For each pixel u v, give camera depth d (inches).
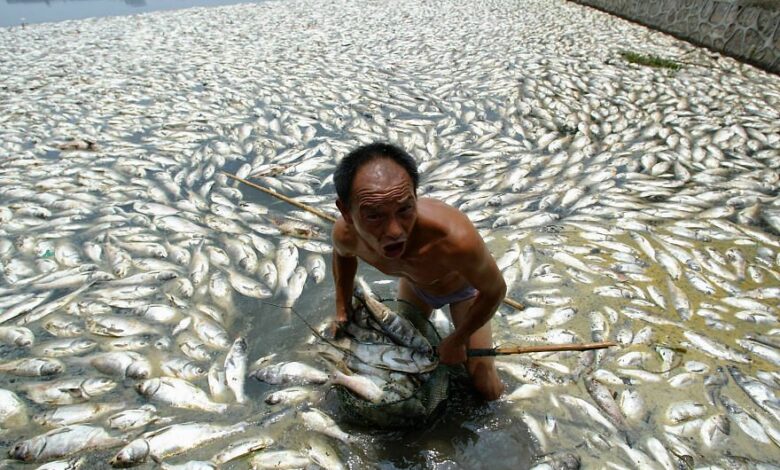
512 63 341.1
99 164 210.8
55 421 98.7
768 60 309.3
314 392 102.8
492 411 97.6
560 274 138.4
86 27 533.3
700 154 208.1
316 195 187.9
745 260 142.8
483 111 263.3
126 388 106.4
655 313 123.8
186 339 118.5
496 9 550.9
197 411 100.6
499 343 114.9
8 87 315.9
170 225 165.2
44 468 89.3
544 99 273.4
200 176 201.2
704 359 109.7
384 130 244.7
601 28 437.1
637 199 176.7
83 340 118.5
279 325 122.9
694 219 163.2
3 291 135.6
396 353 95.2
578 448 91.1
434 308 104.7
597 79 302.4
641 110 255.6
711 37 357.1
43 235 160.1
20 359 113.0
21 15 757.3
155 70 350.9
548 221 164.7
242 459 90.2
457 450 90.9
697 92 276.8
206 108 276.8
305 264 146.2
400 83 313.9
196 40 450.0
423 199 78.0
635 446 91.6
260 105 282.0
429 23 494.3
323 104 280.5
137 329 122.0
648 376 105.7
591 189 185.0
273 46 419.2
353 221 70.2
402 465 88.7
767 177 187.0
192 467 88.0
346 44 420.5
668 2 402.9
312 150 224.4
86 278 139.5
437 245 74.5
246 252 150.8
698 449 91.0
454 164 206.7
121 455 89.6
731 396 100.7
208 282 138.1
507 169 202.1
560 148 219.0
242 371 109.2
